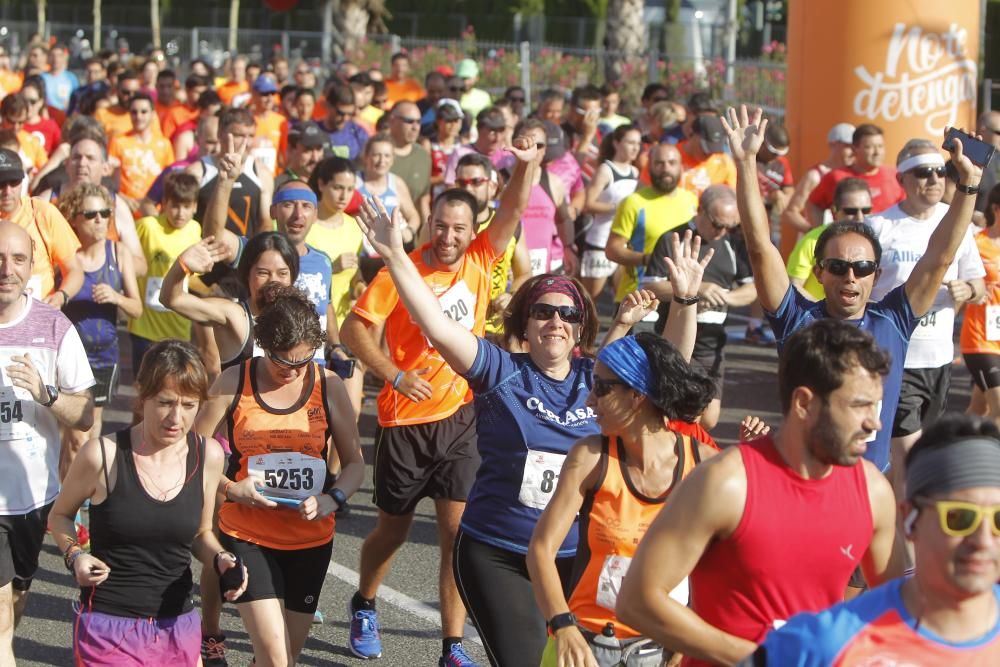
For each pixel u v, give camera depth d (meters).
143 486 13.65
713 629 9.70
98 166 28.77
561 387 14.35
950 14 41.62
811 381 9.54
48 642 18.84
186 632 14.05
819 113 42.94
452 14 106.38
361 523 24.78
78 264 23.53
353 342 18.11
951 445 8.17
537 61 80.25
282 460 15.41
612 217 36.28
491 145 36.25
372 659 18.53
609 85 48.75
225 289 21.16
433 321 13.88
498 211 19.20
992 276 24.23
